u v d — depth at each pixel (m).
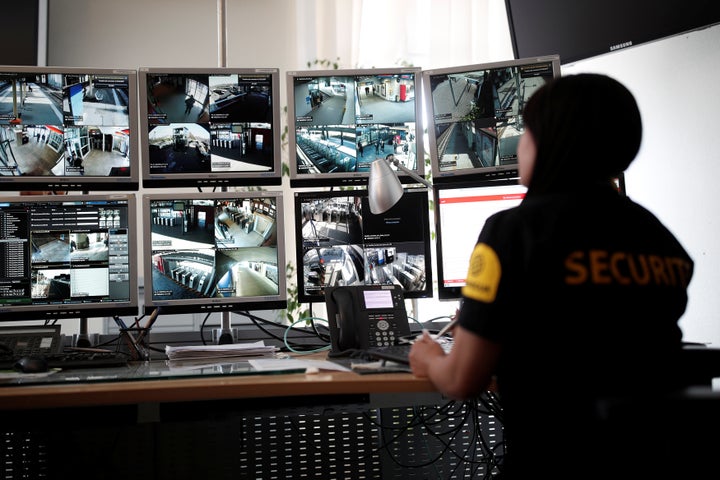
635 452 1.01
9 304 2.10
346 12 3.86
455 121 2.34
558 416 1.10
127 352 2.21
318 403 1.77
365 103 2.33
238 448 2.29
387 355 1.60
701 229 2.63
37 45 3.35
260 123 2.28
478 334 1.14
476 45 4.00
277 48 3.99
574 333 1.09
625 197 1.23
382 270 2.26
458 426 2.44
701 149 2.62
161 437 2.26
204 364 1.85
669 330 1.13
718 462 0.94
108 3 3.91
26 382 1.44
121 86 2.22
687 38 2.68
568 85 1.19
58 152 2.19
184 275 2.18
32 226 2.12
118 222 2.16
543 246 1.10
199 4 3.97
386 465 2.45
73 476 2.23
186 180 2.24
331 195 2.27
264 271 2.22
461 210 2.29
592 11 2.85
